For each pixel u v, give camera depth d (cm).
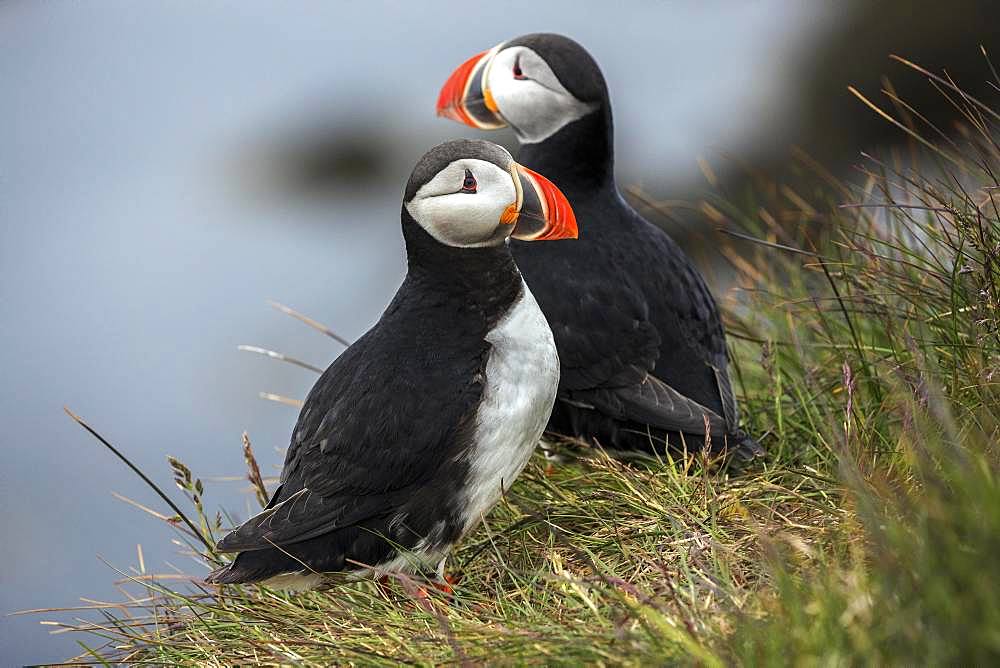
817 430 905
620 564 779
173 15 4056
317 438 798
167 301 2441
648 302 938
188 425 1995
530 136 1012
